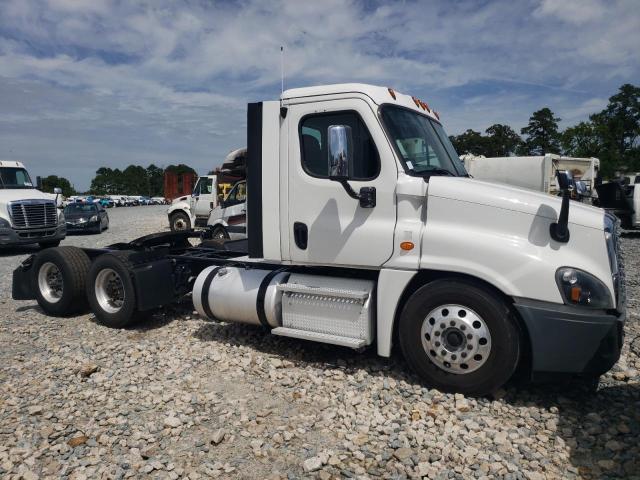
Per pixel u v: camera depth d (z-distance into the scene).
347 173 4.27
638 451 3.46
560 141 52.91
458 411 4.06
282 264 5.16
